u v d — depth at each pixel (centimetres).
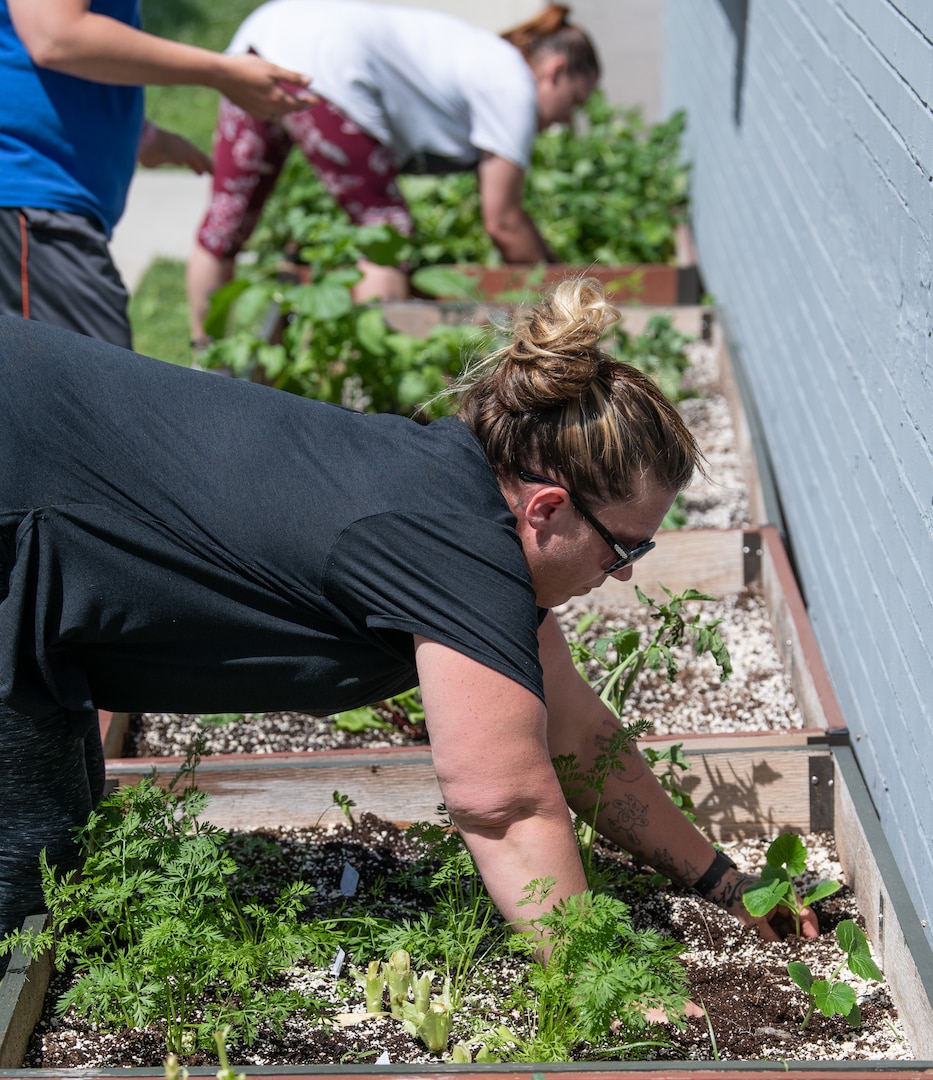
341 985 212
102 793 240
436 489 179
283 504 183
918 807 235
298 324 450
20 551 190
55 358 193
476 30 496
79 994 190
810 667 295
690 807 258
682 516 391
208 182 915
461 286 487
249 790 267
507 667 176
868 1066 177
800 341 373
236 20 1509
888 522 260
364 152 492
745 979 224
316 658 194
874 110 275
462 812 183
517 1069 177
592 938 180
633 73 1153
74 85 329
